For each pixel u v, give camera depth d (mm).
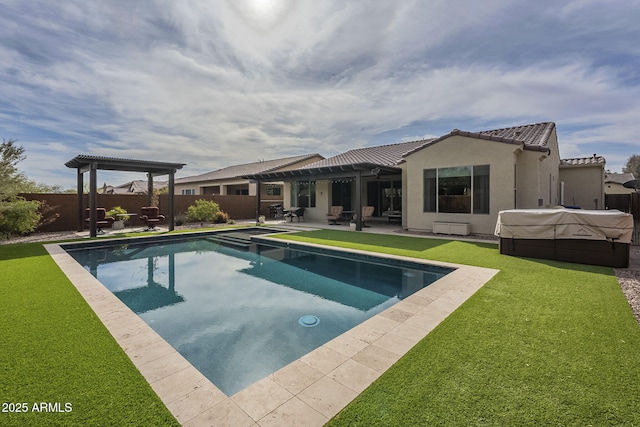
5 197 11336
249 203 22141
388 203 18281
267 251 10539
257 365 3521
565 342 3240
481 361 2887
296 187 20031
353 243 9953
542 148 10391
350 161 17172
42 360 2934
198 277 7477
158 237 12430
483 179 10992
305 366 2848
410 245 9430
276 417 2197
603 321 3764
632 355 2979
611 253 6527
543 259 7277
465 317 3920
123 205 16703
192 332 4438
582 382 2561
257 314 5113
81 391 2467
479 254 7938
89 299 4715
